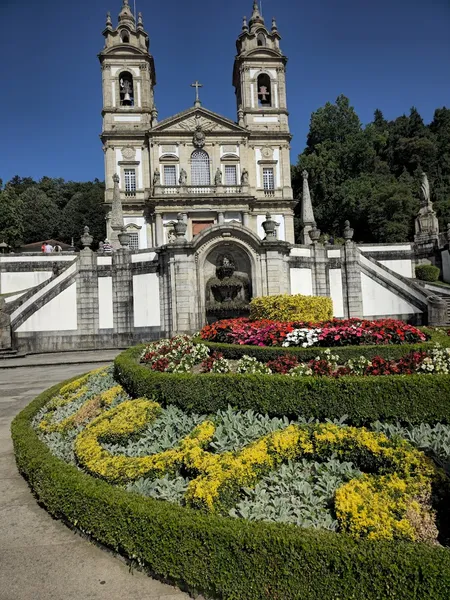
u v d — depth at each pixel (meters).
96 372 10.79
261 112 47.12
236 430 5.65
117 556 4.31
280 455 4.93
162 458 5.18
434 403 5.43
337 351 8.49
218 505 4.28
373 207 52.41
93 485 4.64
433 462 4.46
